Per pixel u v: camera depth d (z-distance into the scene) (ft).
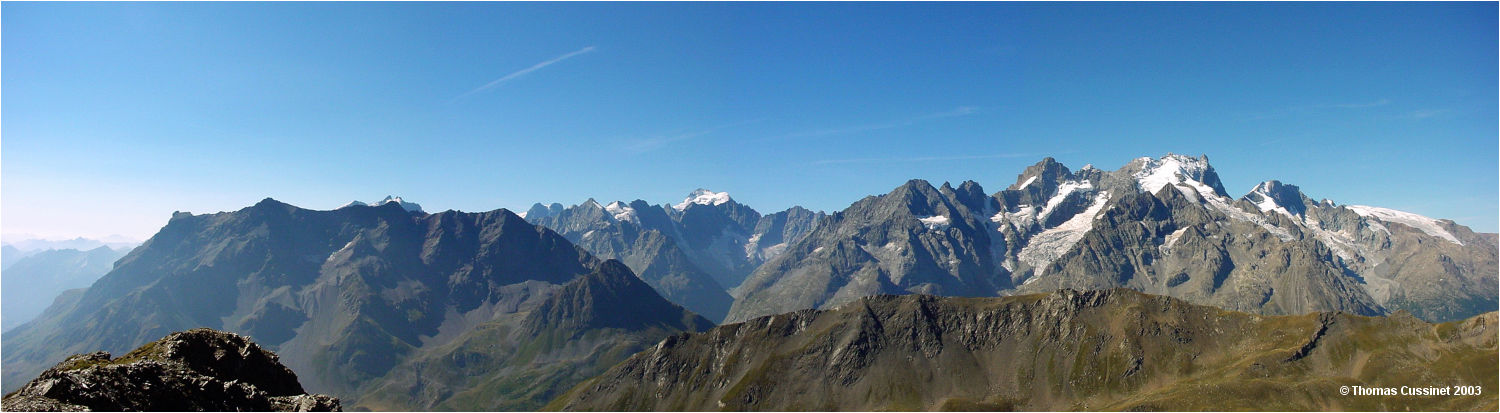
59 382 312.50
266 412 386.73
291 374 486.38
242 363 447.42
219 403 369.71
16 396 299.17
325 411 405.59
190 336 431.02
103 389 321.93
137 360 394.73
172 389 353.72
